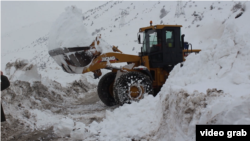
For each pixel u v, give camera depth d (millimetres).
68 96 9078
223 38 4383
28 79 7309
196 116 2904
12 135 4379
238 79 3348
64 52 6230
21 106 5613
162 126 3670
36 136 4359
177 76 4723
